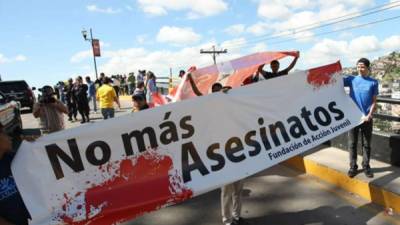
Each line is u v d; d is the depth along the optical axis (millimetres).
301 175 6895
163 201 4078
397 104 6652
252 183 6574
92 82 20516
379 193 5332
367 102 5629
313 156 7133
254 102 4699
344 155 7129
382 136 6492
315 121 5074
